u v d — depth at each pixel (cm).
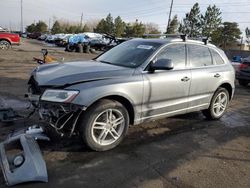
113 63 545
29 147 414
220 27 6738
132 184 392
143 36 695
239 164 475
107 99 470
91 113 450
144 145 518
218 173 439
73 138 508
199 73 612
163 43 563
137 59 536
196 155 495
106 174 412
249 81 1240
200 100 631
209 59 657
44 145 479
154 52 541
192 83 598
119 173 417
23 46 3038
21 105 689
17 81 995
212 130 625
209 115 680
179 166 451
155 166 445
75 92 434
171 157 480
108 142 481
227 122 689
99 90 448
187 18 6688
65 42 3597
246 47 7625
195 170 443
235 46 7244
